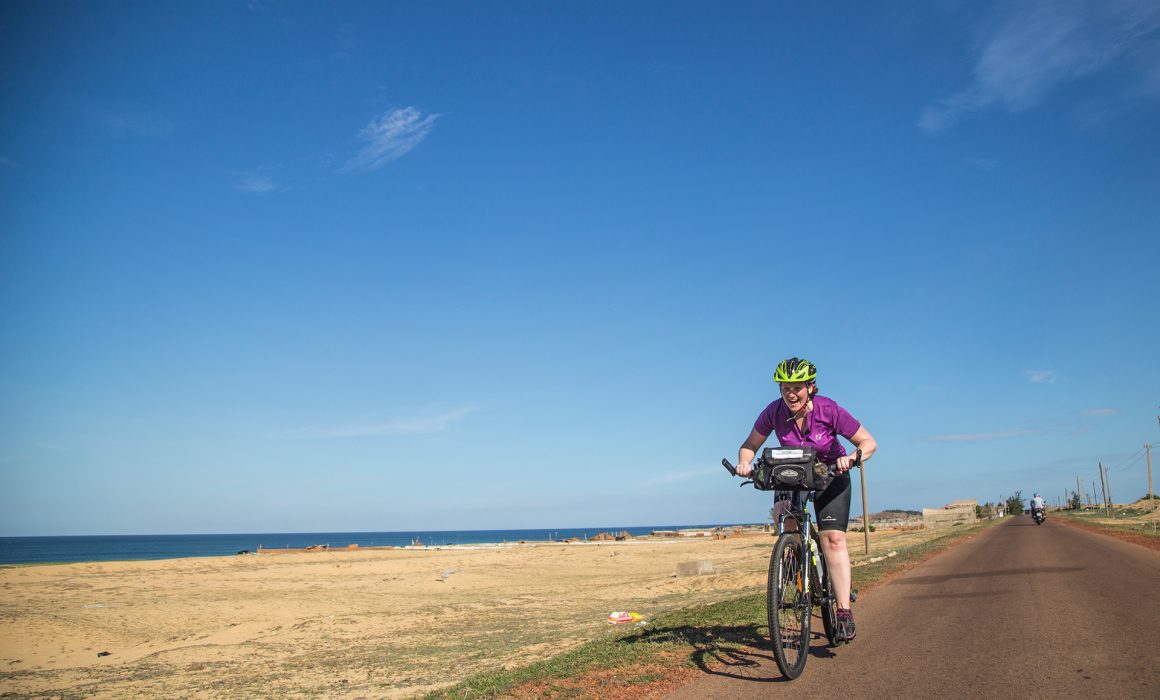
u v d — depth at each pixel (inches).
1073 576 448.8
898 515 5083.7
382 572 1729.8
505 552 2454.5
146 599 1241.4
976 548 818.2
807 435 221.1
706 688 197.6
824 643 244.8
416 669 558.3
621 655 249.1
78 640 897.5
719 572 1332.4
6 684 639.8
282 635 835.4
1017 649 229.3
